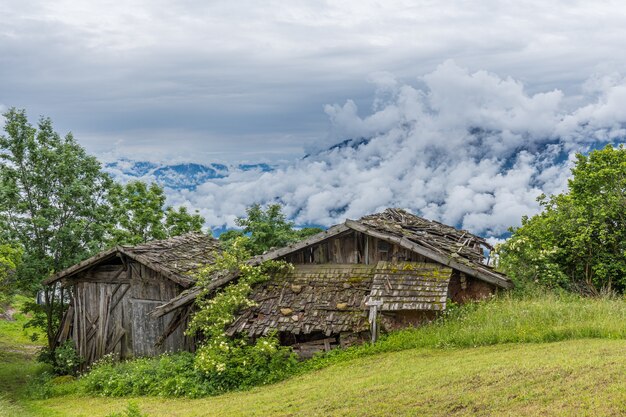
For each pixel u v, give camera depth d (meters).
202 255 27.69
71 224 30.16
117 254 25.58
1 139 30.19
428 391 12.59
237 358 19.00
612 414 9.59
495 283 20.64
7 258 25.12
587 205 28.67
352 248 22.31
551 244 27.89
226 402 16.25
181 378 19.06
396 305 19.61
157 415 15.84
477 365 14.02
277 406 14.08
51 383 24.50
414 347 18.23
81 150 32.12
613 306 18.19
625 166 27.98
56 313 31.31
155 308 24.33
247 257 23.72
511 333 16.86
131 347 25.91
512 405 10.84
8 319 44.41
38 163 30.48
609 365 11.91
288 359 19.33
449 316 19.75
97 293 26.84
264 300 21.78
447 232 27.45
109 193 32.78
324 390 14.78
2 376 27.48
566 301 20.45
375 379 14.75
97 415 17.03
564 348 14.49
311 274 22.31
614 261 27.58
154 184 39.94
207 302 21.98
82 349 26.95
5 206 29.56
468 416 10.76
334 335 20.70
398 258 21.66
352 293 21.12
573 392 10.82
